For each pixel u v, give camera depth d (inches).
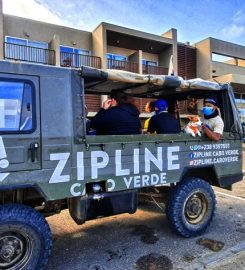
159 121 180.7
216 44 1045.8
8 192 127.6
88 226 190.4
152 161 154.2
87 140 133.5
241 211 219.3
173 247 157.5
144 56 939.3
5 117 115.0
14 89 117.3
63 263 142.2
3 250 116.0
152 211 218.8
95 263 141.8
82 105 133.3
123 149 144.1
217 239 167.5
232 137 191.5
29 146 119.3
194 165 171.6
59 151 126.2
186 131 173.3
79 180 131.3
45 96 123.7
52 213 146.9
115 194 143.8
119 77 145.9
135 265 138.9
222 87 192.5
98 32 784.9
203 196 174.7
